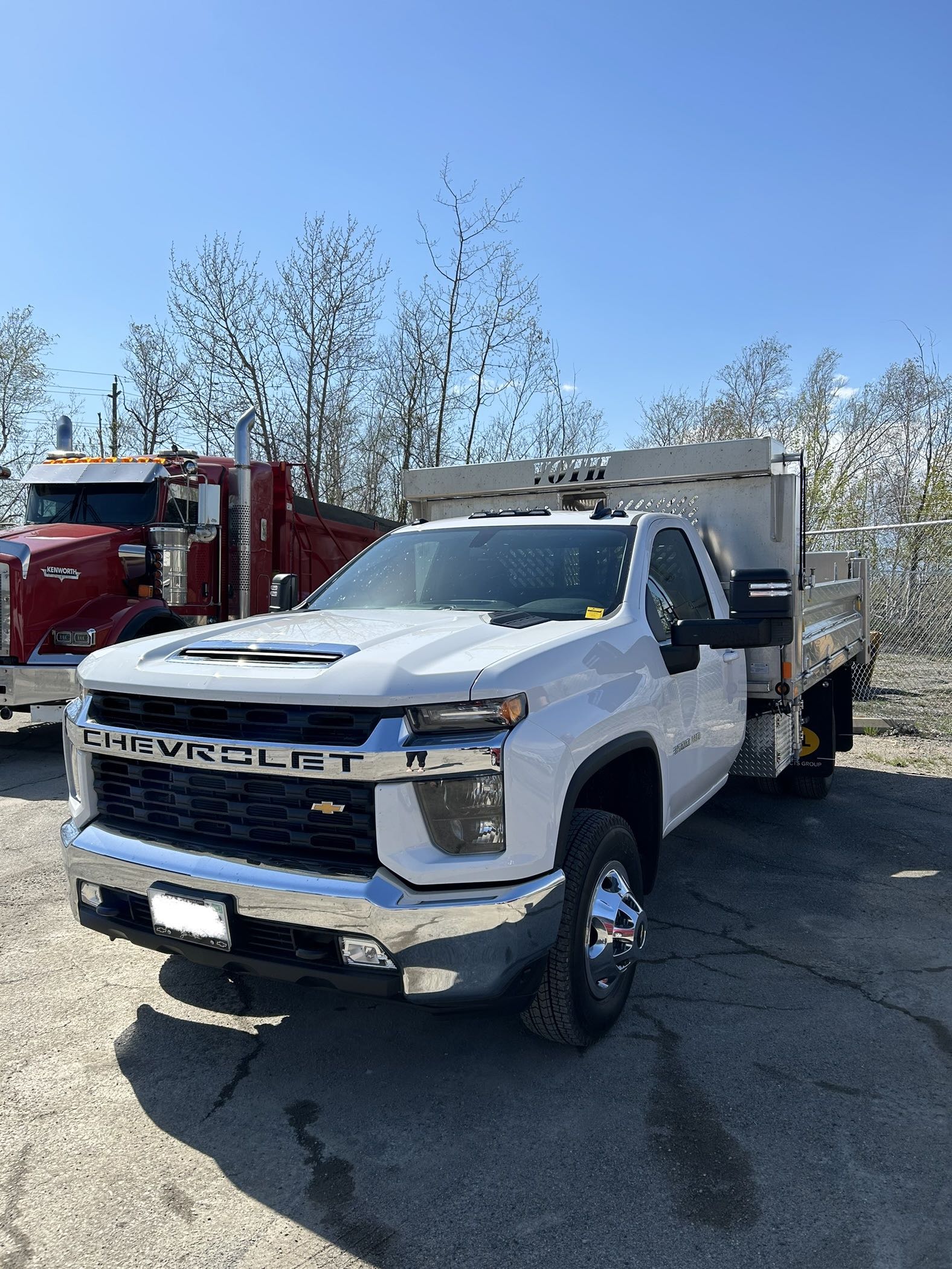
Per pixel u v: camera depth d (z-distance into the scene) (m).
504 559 4.27
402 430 22.55
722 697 4.65
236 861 2.77
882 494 23.81
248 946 2.80
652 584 4.14
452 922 2.59
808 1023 3.49
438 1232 2.36
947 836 6.09
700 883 5.13
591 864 3.11
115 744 3.06
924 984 3.84
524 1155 2.68
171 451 10.27
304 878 2.65
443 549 4.50
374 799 2.62
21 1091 3.03
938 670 14.01
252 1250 2.30
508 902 2.63
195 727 2.92
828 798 7.14
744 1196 2.50
